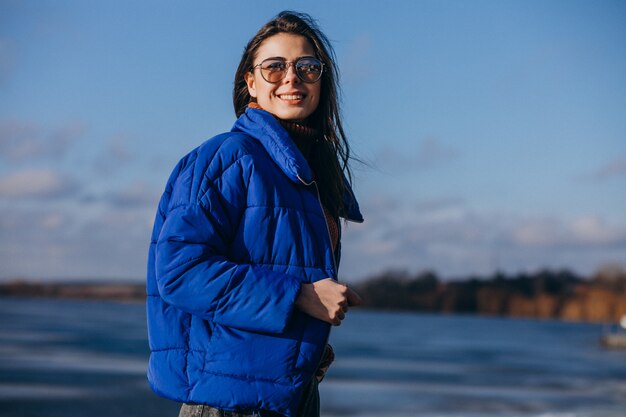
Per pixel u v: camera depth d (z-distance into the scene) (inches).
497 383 1433.3
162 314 83.1
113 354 1819.6
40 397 974.4
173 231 80.4
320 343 80.5
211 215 81.2
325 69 97.1
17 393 1005.2
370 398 1048.8
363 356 2277.3
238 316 78.4
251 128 88.7
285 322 78.1
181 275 79.1
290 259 82.0
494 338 4394.7
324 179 97.1
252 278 78.7
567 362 2305.6
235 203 82.4
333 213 97.5
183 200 82.1
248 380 78.8
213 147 85.5
